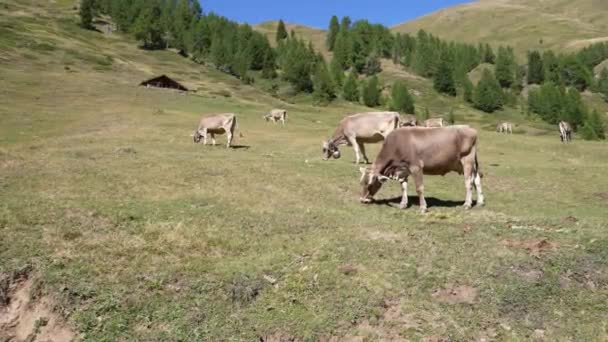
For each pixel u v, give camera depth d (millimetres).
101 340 8773
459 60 193250
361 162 24750
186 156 24172
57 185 16219
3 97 50406
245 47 165125
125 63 112625
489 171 25219
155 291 9891
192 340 8820
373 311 9328
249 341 8805
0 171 17828
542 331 9047
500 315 9383
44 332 9211
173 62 134875
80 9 152875
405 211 15242
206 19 180500
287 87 141750
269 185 18266
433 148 14773
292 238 12430
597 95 170000
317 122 58125
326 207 15609
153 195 15891
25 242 11211
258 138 37875
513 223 13617
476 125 117750
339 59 187125
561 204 18172
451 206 16203
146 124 40906
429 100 153750
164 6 185375
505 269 10578
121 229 12555
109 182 17094
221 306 9617
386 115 23156
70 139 30938
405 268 10656
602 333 8914
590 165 28641
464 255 11203
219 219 13625
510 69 182625
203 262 10953
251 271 10555
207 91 98938
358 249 11555
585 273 10383
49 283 9859
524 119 135125
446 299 9789
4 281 10016
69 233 11883
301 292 9898
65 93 58375
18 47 98250
